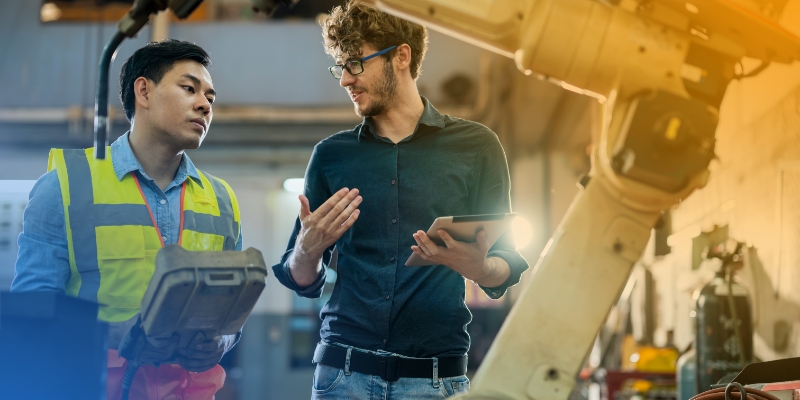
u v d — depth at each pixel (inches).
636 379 139.0
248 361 325.1
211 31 327.0
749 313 100.0
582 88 43.8
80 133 321.7
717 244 106.0
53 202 71.2
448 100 313.3
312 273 71.2
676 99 41.0
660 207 42.4
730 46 43.4
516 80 297.3
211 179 82.0
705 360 100.3
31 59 325.4
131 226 72.9
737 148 129.8
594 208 42.7
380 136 74.4
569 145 373.7
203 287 54.2
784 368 58.0
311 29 327.0
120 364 66.8
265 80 324.5
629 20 42.5
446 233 57.1
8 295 50.4
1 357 50.1
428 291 70.6
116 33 46.9
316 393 72.0
